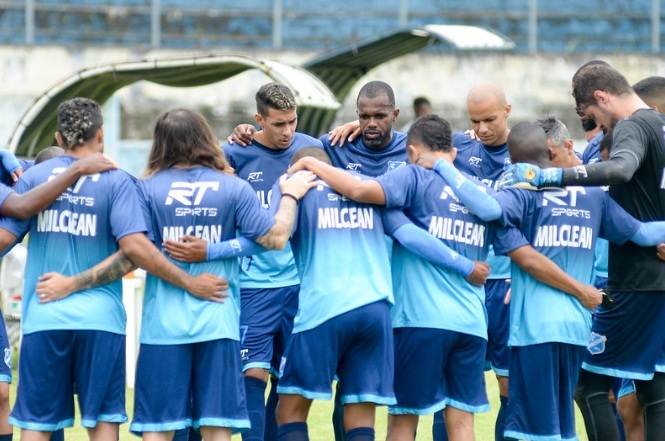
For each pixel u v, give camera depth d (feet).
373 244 68.23
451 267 67.62
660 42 227.20
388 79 221.87
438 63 221.87
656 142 70.49
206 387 65.41
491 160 82.48
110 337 65.36
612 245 73.05
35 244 65.82
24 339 65.46
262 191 80.38
